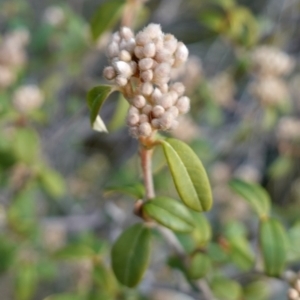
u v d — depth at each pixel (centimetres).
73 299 20
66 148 38
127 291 20
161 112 13
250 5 44
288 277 16
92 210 34
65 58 31
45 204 36
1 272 23
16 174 25
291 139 31
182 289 21
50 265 25
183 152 13
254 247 25
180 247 17
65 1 43
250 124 31
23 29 33
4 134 24
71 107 31
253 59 27
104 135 40
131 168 30
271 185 40
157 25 13
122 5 22
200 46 42
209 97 30
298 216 28
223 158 36
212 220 32
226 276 21
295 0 33
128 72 13
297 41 33
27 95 23
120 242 15
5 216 25
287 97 29
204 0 40
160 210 14
